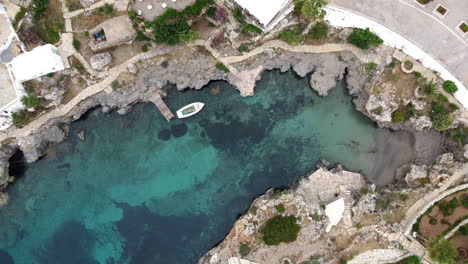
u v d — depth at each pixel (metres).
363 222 50.84
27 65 45.72
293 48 51.75
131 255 55.72
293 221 49.03
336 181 53.84
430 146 53.03
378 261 49.81
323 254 50.38
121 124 55.06
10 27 46.56
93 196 55.72
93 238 55.91
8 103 46.91
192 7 46.78
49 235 55.59
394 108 50.88
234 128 55.78
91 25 48.84
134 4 47.72
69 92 51.09
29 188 54.66
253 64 52.50
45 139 52.72
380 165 54.69
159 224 55.94
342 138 55.50
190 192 56.16
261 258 50.69
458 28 48.69
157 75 52.22
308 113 55.56
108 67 50.66
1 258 55.41
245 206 55.69
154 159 56.03
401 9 48.91
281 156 55.75
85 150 55.03
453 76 48.97
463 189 48.75
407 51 49.44
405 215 49.84
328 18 49.06
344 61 52.12
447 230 48.44
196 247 55.56
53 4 48.22
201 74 53.03
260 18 43.94
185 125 55.66
